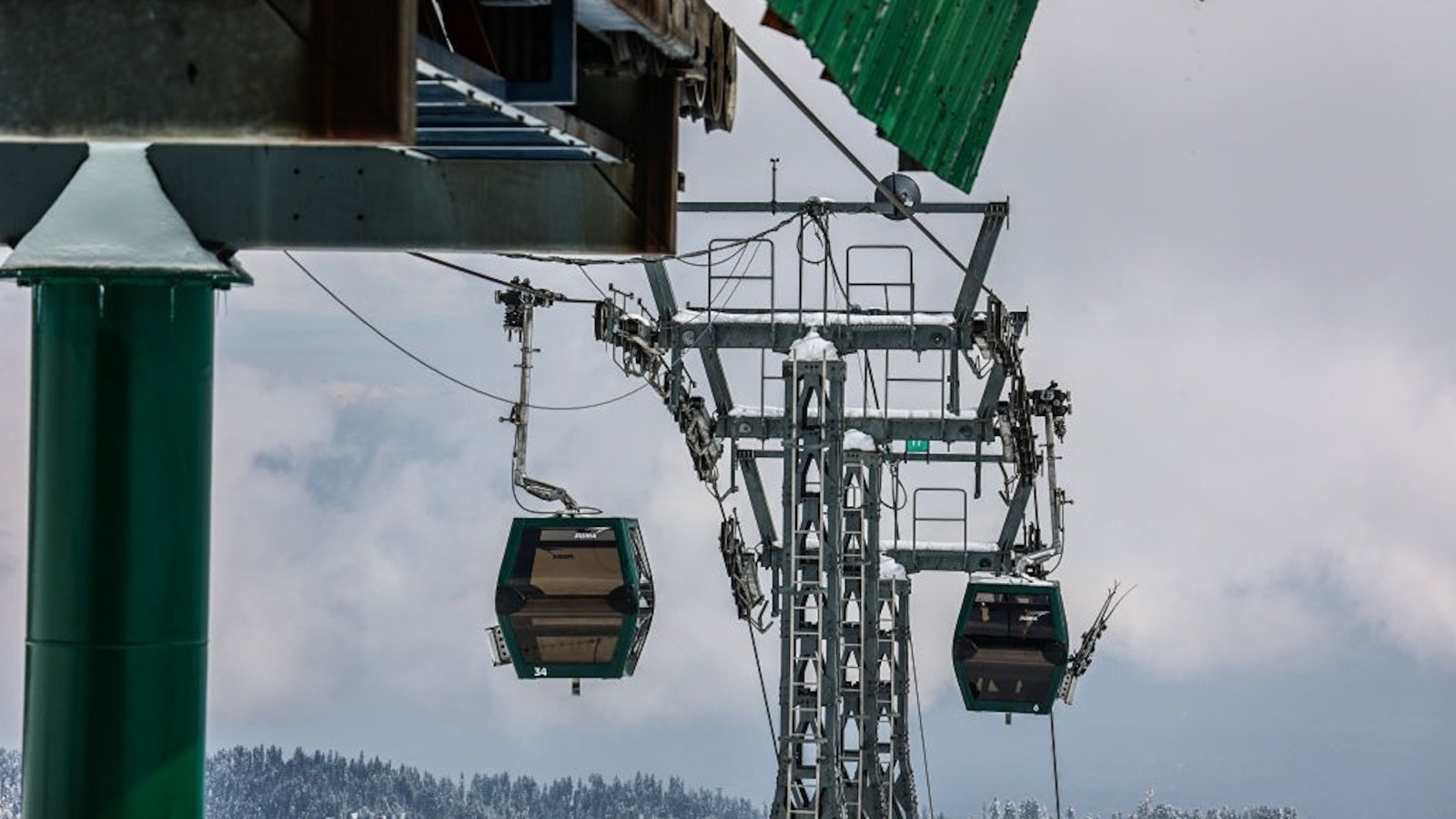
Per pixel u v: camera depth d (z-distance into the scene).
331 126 16.45
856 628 112.56
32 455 20.27
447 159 23.92
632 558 102.44
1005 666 137.50
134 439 20.11
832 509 107.44
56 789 19.81
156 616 20.00
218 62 16.52
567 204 24.53
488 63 21.48
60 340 20.17
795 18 23.30
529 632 101.69
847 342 107.25
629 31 23.36
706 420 110.25
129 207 20.55
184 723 20.06
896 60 27.17
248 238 22.98
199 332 20.59
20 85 16.58
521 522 102.88
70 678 19.81
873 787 112.75
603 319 96.06
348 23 16.47
